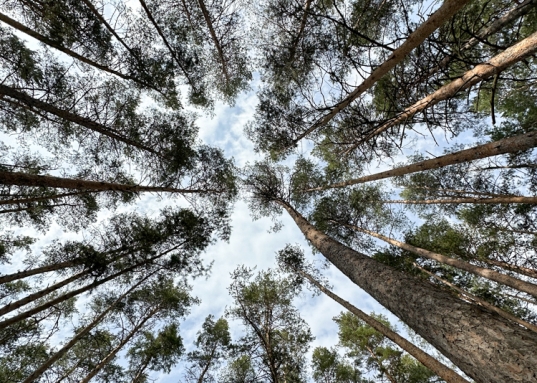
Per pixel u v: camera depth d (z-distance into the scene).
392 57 4.12
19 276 6.39
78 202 8.55
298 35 7.21
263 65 8.62
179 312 11.54
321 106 7.07
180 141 9.13
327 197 12.31
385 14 6.19
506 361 2.21
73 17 6.48
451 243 9.92
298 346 11.23
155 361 11.31
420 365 10.90
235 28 8.48
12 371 8.34
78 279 7.99
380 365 11.46
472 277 10.13
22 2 6.70
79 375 9.16
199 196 11.20
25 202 7.26
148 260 8.74
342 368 11.88
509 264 9.28
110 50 7.36
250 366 12.23
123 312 9.93
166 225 9.17
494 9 5.25
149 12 7.14
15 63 6.32
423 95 5.41
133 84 8.57
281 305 11.61
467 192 9.73
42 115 6.69
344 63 6.68
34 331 7.78
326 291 9.74
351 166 10.67
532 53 2.97
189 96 10.02
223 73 10.05
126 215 8.98
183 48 8.40
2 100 6.58
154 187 8.77
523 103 7.43
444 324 2.89
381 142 7.29
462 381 4.54
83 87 7.28
